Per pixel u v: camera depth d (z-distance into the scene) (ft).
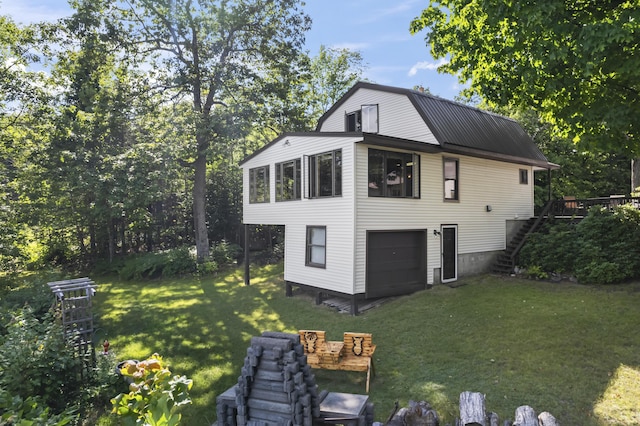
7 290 39.17
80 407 18.44
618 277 36.81
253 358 13.08
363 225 36.11
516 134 53.72
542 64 23.89
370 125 50.52
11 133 61.57
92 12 61.57
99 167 63.00
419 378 21.62
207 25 67.00
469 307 33.24
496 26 26.27
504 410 17.48
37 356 17.19
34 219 63.77
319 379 22.44
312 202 40.34
